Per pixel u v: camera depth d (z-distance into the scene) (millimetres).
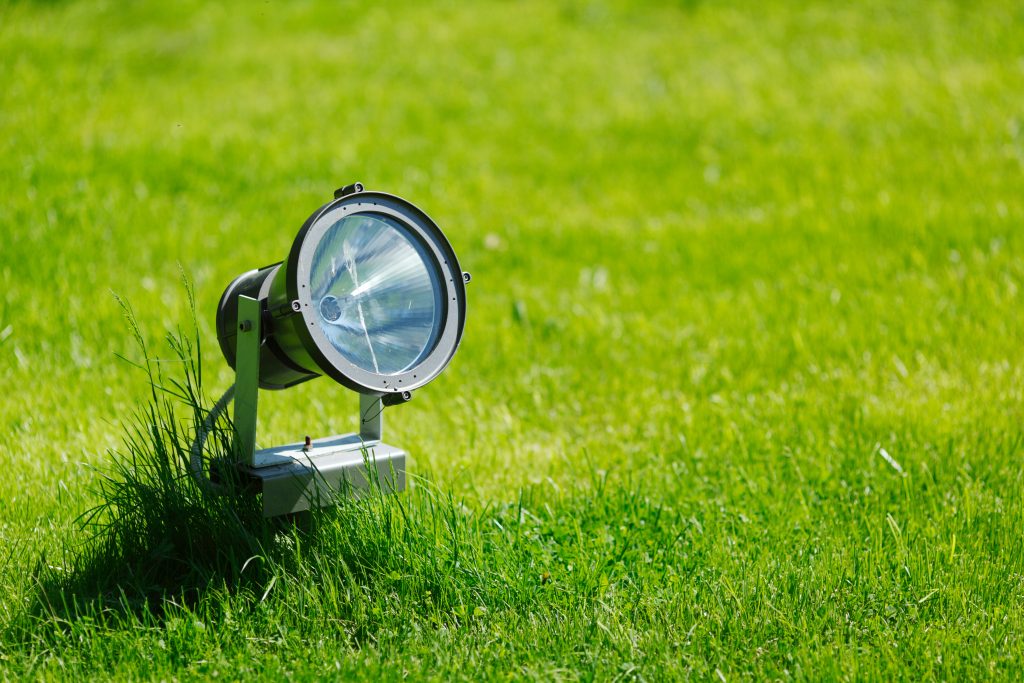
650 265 9102
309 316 3805
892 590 4363
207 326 7594
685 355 7504
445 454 5926
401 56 14359
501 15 16094
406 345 4152
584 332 7785
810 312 8016
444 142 11797
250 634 3934
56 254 8289
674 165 11352
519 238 9531
